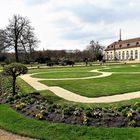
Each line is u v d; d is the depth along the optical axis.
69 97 16.77
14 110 12.62
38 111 11.70
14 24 77.75
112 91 18.45
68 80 26.97
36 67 59.12
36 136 9.22
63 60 73.31
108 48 127.38
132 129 9.17
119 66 56.66
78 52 107.19
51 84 23.88
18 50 78.88
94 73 36.09
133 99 15.38
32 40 81.19
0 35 77.12
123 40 125.12
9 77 30.05
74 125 9.88
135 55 108.56
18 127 10.20
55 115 11.09
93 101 15.25
